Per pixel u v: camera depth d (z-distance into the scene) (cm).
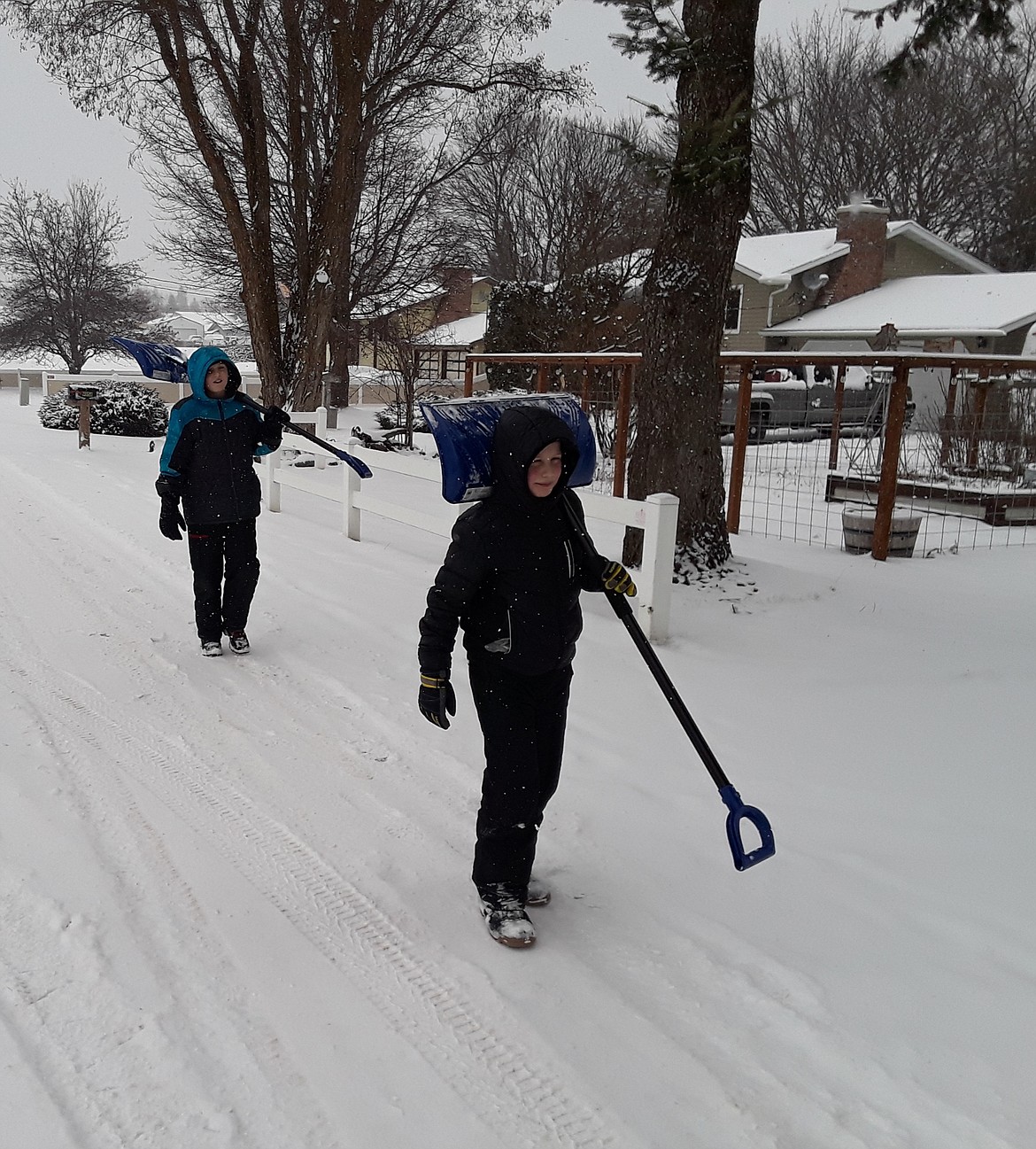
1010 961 320
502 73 1992
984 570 882
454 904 339
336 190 1672
